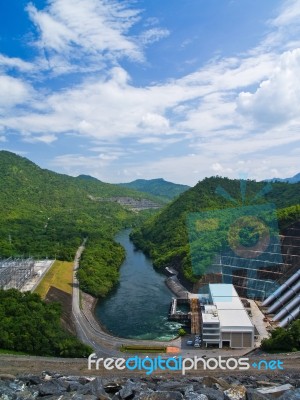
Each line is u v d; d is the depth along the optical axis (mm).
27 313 80438
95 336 93312
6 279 116625
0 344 70000
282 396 17562
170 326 103062
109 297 130875
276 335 78125
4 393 18656
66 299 118812
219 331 85312
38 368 54812
